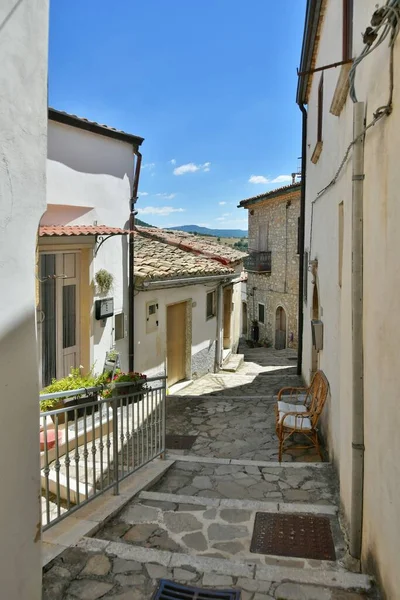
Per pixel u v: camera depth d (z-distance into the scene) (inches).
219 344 497.0
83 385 227.3
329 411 203.9
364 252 116.6
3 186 79.7
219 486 177.9
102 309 276.4
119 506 148.3
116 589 104.3
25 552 87.0
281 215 757.9
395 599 88.1
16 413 83.7
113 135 281.9
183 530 137.9
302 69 323.9
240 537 134.3
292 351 713.0
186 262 392.5
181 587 105.0
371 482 108.7
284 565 119.3
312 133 322.0
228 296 565.3
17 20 82.0
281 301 774.5
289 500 165.3
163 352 369.7
